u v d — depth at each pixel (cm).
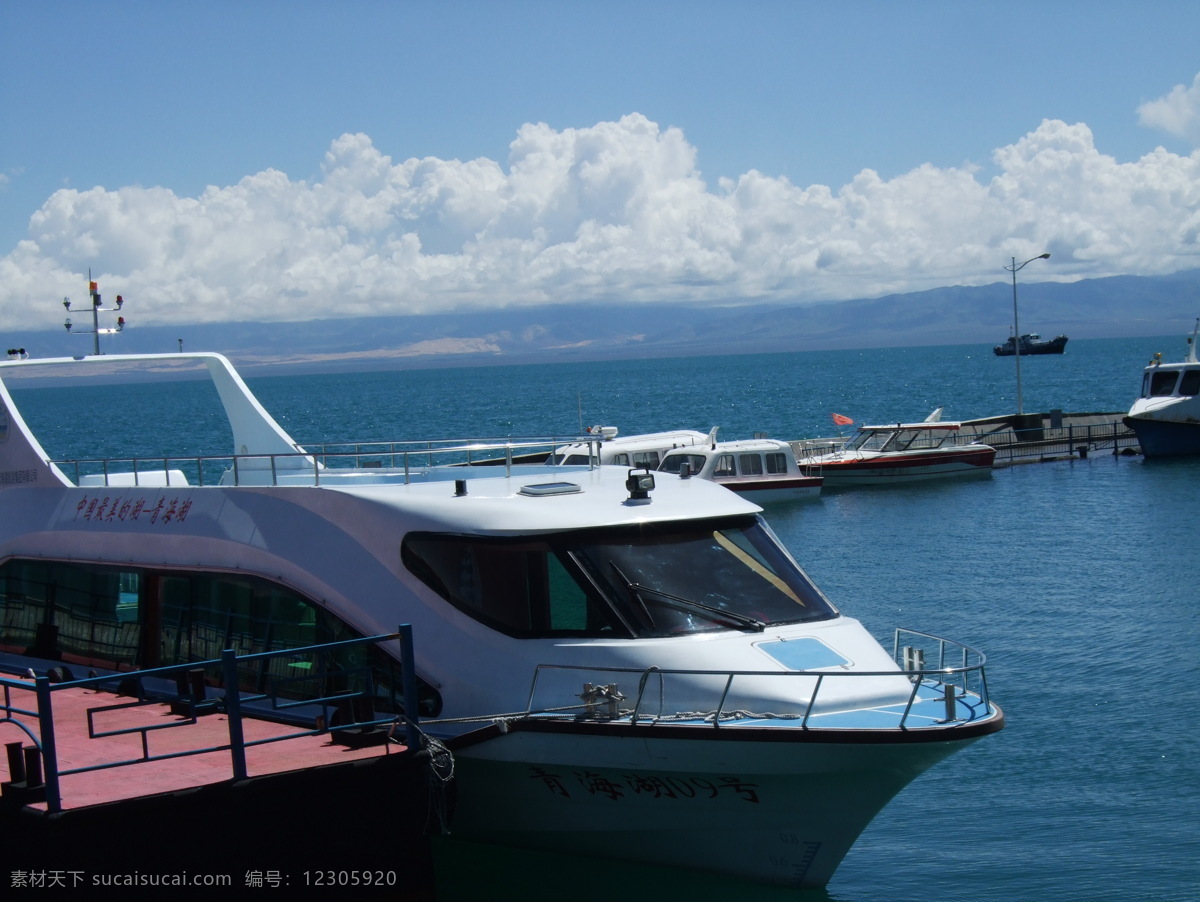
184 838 903
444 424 11206
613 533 1103
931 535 3400
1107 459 5253
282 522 1232
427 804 992
